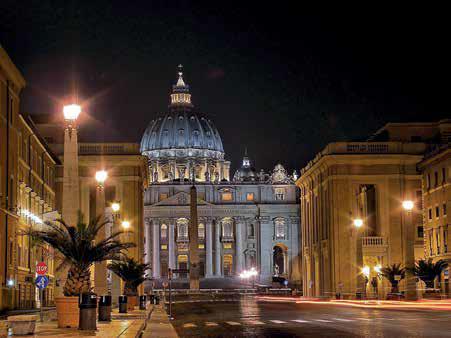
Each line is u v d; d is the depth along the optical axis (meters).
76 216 31.41
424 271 79.88
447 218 81.94
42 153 78.69
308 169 111.31
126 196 96.81
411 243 94.69
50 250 65.94
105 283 47.00
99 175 43.31
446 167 82.94
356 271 94.25
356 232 94.81
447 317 41.56
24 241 63.84
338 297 93.06
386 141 97.88
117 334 27.08
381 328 32.03
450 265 79.69
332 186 96.00
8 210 55.75
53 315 44.31
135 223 96.38
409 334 28.12
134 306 62.53
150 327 37.41
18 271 60.41
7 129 55.62
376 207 98.25
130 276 66.19
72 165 31.09
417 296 82.50
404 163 96.06
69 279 31.31
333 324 36.06
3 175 54.25
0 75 53.19
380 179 95.88
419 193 96.00
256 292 156.62
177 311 61.09
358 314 47.47
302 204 120.50
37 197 72.62
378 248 94.38
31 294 65.88
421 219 95.44
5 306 53.88
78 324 29.88
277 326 35.53
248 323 38.97
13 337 25.09
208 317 47.97
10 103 56.75
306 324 36.72
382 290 92.00
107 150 98.06
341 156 95.38
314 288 110.56
